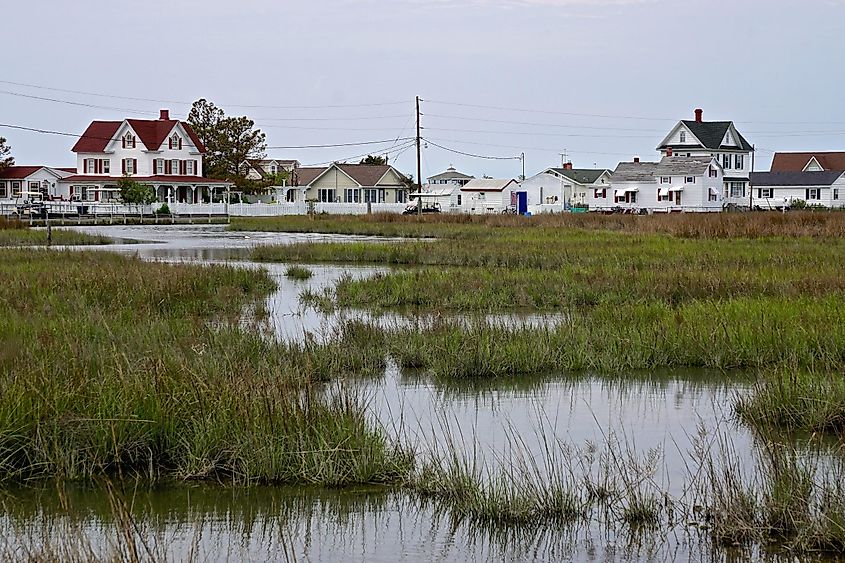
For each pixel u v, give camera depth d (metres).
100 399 10.94
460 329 17.92
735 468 10.45
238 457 10.48
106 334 15.73
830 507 8.70
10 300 20.58
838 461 10.62
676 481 10.35
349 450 10.45
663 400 14.03
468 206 117.56
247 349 15.52
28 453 10.48
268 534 9.04
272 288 27.30
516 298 24.47
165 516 9.45
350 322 18.47
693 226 47.41
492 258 35.84
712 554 8.51
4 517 9.31
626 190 104.38
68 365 12.19
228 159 106.06
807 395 12.65
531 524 9.27
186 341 15.16
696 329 17.09
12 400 10.80
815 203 105.50
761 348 16.23
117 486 10.20
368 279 27.80
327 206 100.62
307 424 10.76
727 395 14.29
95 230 66.44
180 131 99.38
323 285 29.22
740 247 36.50
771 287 23.23
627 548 8.68
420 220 73.06
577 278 26.20
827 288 22.45
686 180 100.12
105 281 23.73
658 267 29.14
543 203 112.94
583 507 9.59
